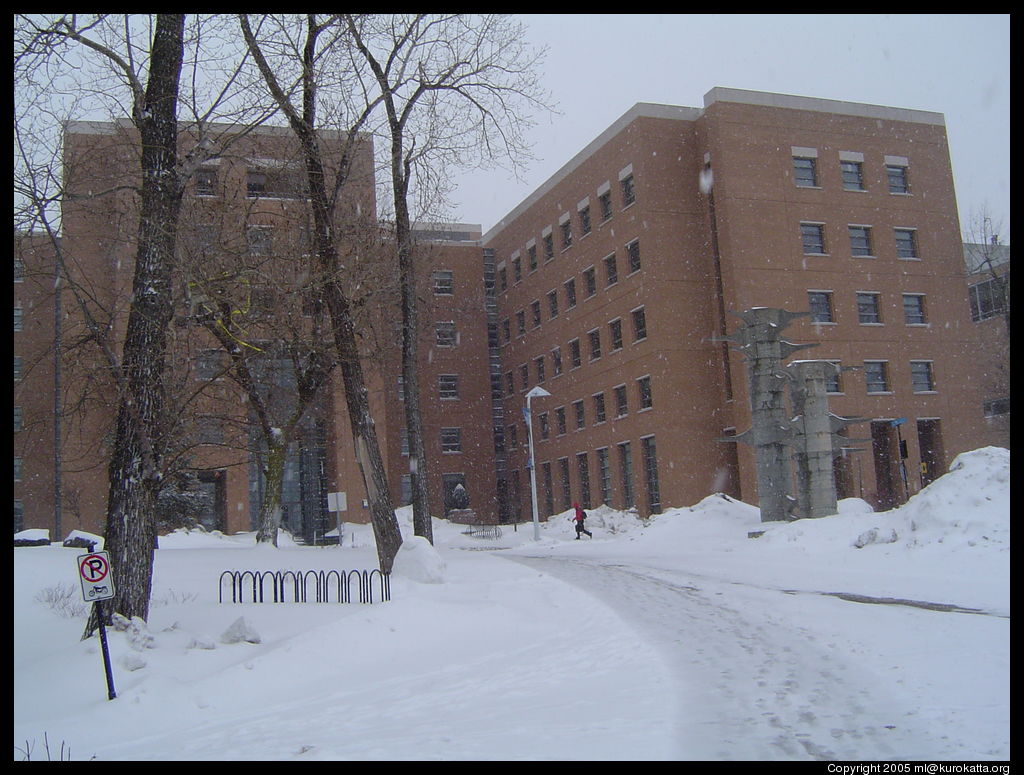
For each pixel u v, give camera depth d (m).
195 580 17.83
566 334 56.50
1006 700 7.24
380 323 29.52
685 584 16.77
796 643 10.44
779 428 27.94
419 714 8.54
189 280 14.83
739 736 6.74
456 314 64.94
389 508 19.69
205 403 28.05
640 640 11.62
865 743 6.31
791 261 45.78
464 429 64.12
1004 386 56.22
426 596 15.65
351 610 13.68
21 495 42.84
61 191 12.52
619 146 49.53
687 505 44.34
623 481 50.03
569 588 16.70
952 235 50.03
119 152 16.36
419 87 22.03
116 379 12.53
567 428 56.44
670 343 45.84
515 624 13.53
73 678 9.74
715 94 45.88
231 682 9.84
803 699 7.79
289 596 15.92
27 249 15.38
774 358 28.52
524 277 62.84
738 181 45.31
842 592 14.19
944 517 18.28
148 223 12.55
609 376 50.94
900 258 48.56
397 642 11.98
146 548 11.84
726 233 44.94
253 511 48.91
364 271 21.53
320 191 19.92
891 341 47.53
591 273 53.94
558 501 57.59
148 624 12.62
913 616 11.48
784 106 47.03
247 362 25.67
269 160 21.12
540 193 60.28
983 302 60.19
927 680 8.09
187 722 8.90
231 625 11.73
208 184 18.75
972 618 11.05
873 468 45.97
